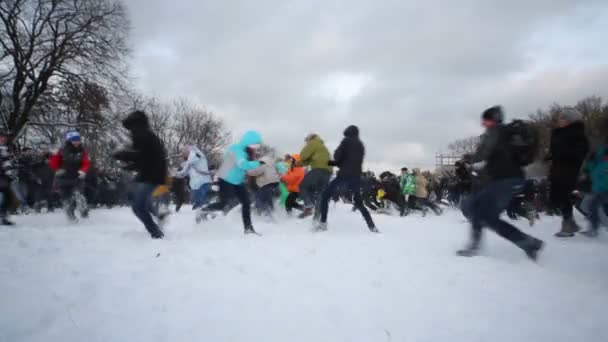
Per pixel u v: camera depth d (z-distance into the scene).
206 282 2.84
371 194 13.91
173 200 16.16
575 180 5.49
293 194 9.31
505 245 4.69
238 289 2.68
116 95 20.62
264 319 2.16
